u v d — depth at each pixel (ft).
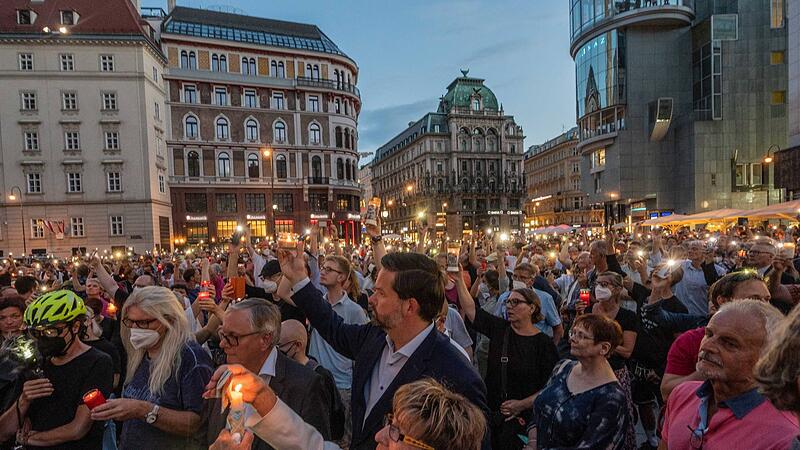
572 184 305.73
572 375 10.24
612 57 169.78
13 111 130.11
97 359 9.57
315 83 174.09
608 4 169.89
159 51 147.64
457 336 16.39
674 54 167.73
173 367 8.77
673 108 167.43
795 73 99.71
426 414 4.72
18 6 133.80
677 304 15.75
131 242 136.15
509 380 13.07
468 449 4.80
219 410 7.48
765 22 156.04
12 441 9.03
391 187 396.16
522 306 13.19
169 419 8.24
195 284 28.89
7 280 25.75
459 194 307.37
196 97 159.22
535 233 130.11
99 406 7.74
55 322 9.00
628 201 168.76
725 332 6.39
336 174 179.01
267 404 5.62
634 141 169.27
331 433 9.36
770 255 18.58
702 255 23.24
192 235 158.20
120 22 136.77
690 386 7.49
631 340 13.97
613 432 9.02
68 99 133.08
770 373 4.26
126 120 136.26
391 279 7.58
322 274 15.16
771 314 6.42
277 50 168.86
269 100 169.48
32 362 8.94
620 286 14.40
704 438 6.52
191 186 157.69
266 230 167.43
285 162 171.01
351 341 9.16
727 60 156.66
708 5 163.84
